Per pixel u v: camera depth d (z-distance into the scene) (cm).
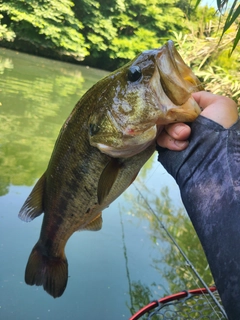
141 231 77
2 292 55
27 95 182
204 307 41
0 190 82
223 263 18
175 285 62
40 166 100
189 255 71
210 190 21
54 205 34
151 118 25
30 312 52
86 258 66
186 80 25
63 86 233
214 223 19
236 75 81
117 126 28
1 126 126
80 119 31
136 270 64
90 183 31
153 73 26
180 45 94
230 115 23
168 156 24
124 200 92
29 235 69
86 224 33
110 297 57
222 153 21
